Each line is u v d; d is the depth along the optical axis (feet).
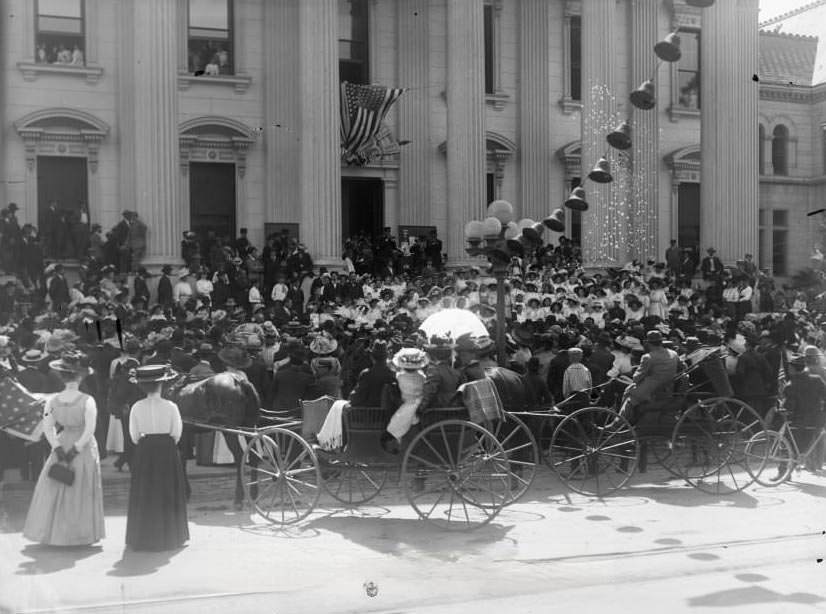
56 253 92.79
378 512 41.47
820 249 123.34
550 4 116.16
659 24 119.14
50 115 96.37
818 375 49.98
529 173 114.21
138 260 86.84
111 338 53.42
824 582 30.22
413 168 111.14
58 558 33.27
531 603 28.12
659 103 119.96
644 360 46.06
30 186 96.07
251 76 105.70
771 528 37.99
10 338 54.60
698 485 46.32
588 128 100.12
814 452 51.57
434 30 112.57
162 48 88.43
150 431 34.88
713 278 95.71
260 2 106.32
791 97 125.70
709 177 104.68
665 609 27.53
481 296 75.05
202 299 79.87
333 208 92.68
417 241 103.91
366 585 28.94
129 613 26.99
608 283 86.74
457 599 28.81
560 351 52.75
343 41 110.52
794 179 125.18
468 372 39.58
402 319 63.31
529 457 45.11
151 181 87.97
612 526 38.52
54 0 98.02
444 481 41.29
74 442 34.76
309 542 35.58
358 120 102.99
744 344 55.06
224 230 105.40
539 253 98.27
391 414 38.88
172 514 34.50
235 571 31.17
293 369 47.03
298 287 88.99
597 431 46.11
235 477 49.67
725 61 103.96
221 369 47.06
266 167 105.60
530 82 114.73
